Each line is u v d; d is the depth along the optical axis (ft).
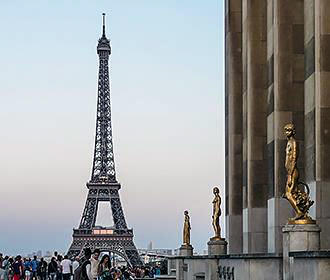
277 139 208.44
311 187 176.55
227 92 297.12
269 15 226.38
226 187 294.87
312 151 180.34
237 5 287.48
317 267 118.73
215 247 257.34
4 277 319.27
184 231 346.33
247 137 248.32
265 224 239.09
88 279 205.05
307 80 188.34
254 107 241.96
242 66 279.69
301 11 209.36
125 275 374.84
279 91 208.95
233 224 278.05
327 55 173.27
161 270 532.73
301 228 147.54
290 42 209.05
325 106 172.96
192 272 253.44
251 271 166.40
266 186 240.32
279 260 165.17
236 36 286.25
